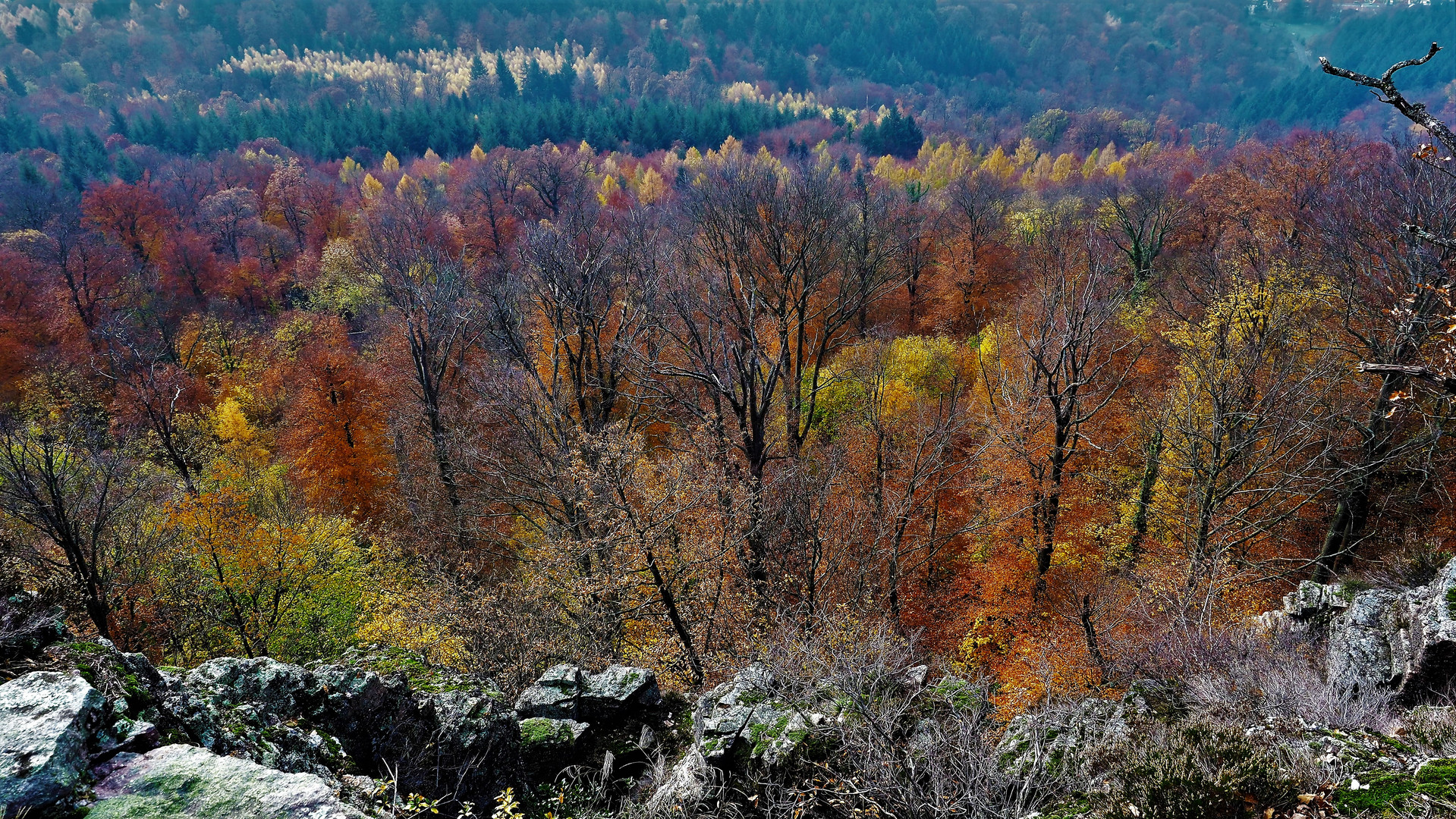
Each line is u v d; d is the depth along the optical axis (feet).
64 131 401.49
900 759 28.32
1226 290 85.56
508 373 83.51
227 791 15.05
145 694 18.37
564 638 56.13
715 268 86.74
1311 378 58.80
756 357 70.54
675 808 28.68
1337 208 86.79
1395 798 19.93
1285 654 34.63
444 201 250.98
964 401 96.58
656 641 55.98
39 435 66.95
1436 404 55.88
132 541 70.38
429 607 58.49
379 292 158.51
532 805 30.40
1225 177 132.67
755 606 55.52
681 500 57.93
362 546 88.94
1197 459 58.44
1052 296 64.90
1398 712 29.01
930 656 62.64
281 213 261.85
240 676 24.23
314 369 103.19
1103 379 78.48
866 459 82.79
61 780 14.49
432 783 26.27
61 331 164.25
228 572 65.62
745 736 31.04
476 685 33.22
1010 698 43.60
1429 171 65.46
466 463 85.76
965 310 146.92
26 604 20.17
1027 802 25.41
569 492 63.46
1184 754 23.00
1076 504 66.18
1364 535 58.75
